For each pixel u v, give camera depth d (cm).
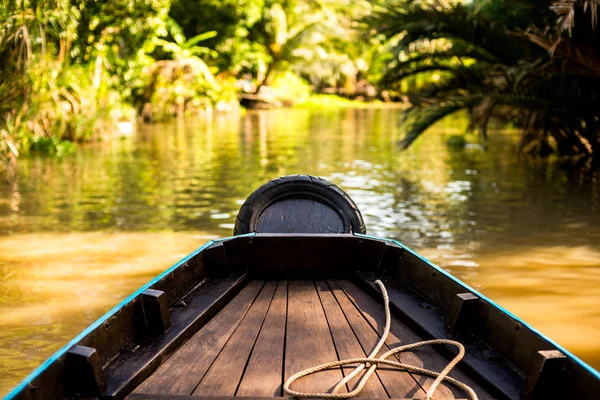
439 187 1143
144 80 2706
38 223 844
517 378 289
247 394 284
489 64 1445
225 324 376
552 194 1066
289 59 4384
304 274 482
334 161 1522
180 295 401
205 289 427
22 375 416
